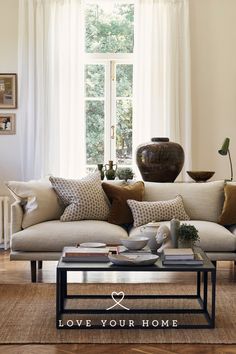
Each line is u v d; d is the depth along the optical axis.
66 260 3.26
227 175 6.24
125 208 4.63
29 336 3.13
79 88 6.11
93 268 3.12
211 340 3.09
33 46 6.05
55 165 6.09
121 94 6.35
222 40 6.20
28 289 4.12
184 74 6.12
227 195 4.69
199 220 4.76
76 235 4.28
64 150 6.11
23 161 6.12
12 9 6.12
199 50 6.21
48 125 6.08
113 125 6.38
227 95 6.25
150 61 6.05
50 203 4.61
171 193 4.87
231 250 4.28
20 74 6.09
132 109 6.34
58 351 2.93
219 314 3.52
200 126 6.25
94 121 6.37
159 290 4.10
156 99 6.07
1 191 6.23
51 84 6.06
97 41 6.30
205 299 3.48
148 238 3.53
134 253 3.39
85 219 4.62
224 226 4.78
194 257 3.24
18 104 6.17
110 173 5.42
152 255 3.30
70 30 6.04
